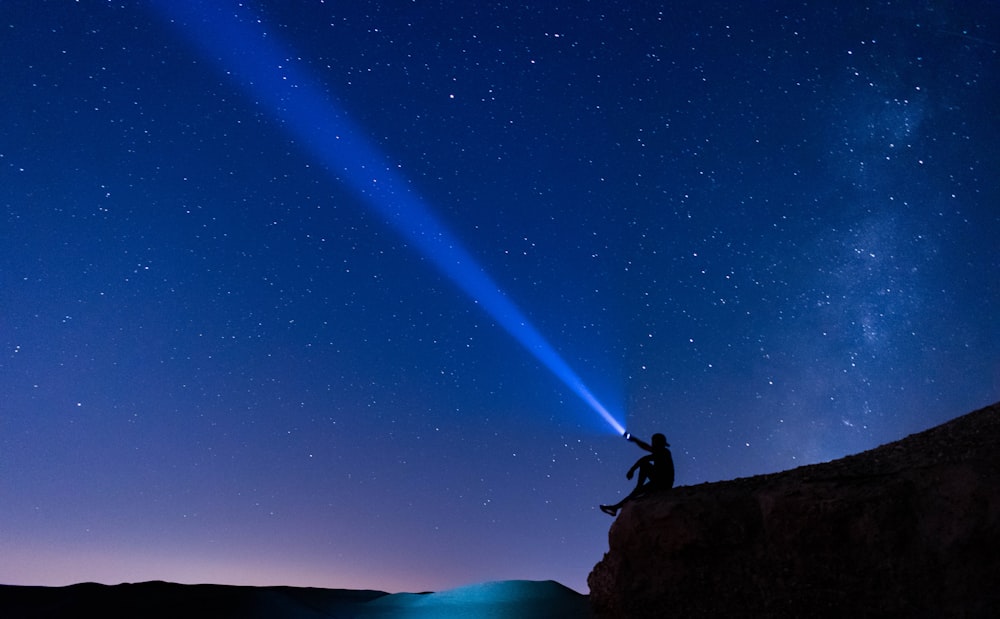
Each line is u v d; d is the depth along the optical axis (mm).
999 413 7945
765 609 7605
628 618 8320
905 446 8016
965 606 6699
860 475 7609
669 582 8156
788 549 7602
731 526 7980
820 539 7418
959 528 6855
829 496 7480
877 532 7156
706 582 7980
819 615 7320
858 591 7160
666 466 9273
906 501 7164
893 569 7043
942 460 7305
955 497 6969
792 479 8078
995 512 6742
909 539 7066
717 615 7836
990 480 6887
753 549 7863
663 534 8211
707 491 8469
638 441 9508
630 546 8398
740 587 7801
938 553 6902
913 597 6910
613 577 8539
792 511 7605
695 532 8031
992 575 6688
